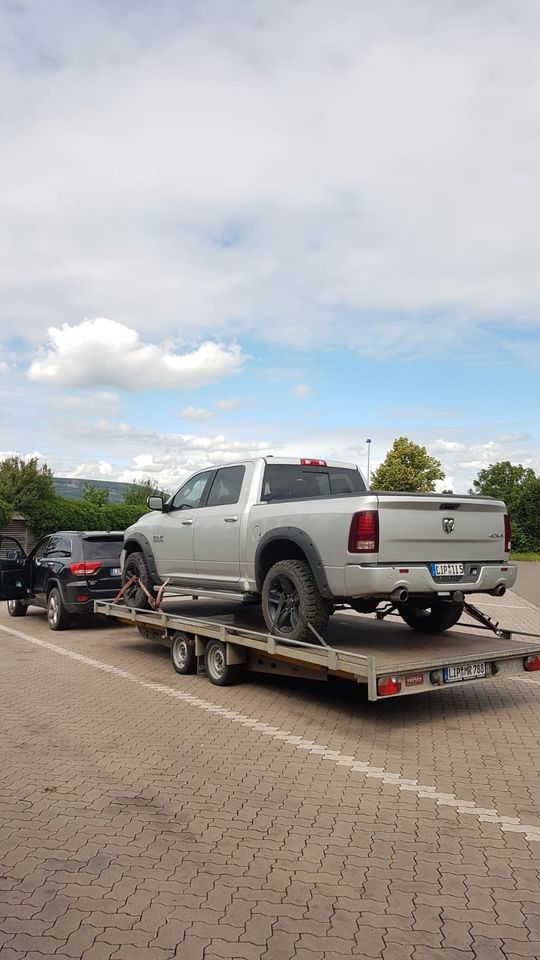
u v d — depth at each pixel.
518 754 5.35
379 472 48.25
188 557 8.25
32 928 2.99
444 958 2.80
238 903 3.19
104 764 5.11
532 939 2.93
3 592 12.43
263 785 4.68
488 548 6.50
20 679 8.01
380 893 3.28
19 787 4.64
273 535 6.66
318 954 2.82
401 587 5.83
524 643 6.81
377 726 6.11
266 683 7.79
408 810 4.27
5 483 31.22
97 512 34.66
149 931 2.97
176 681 7.88
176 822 4.08
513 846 3.78
